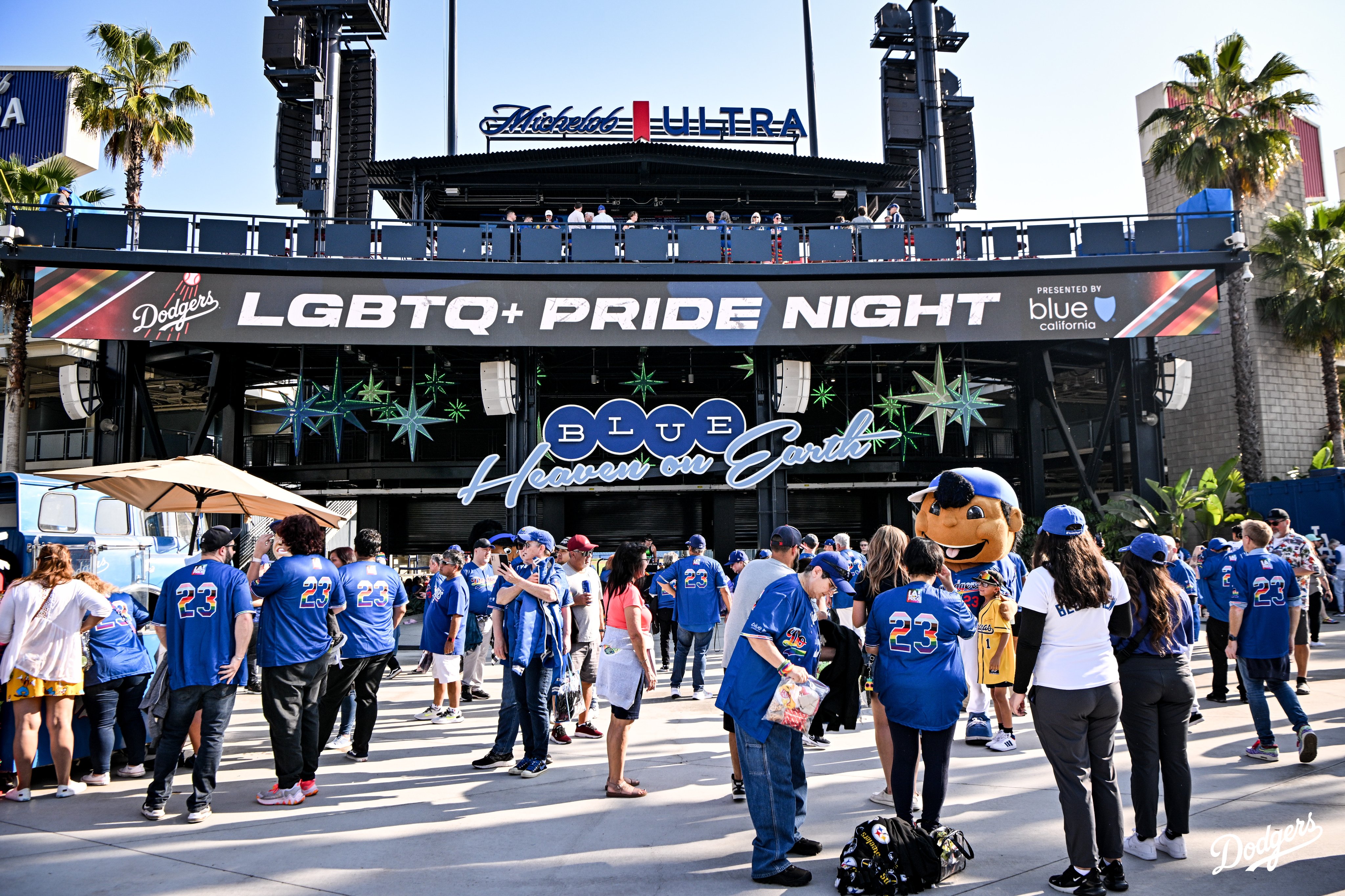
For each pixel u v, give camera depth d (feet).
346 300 55.83
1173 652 14.69
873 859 13.37
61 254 53.01
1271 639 20.92
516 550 27.66
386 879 14.40
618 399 62.03
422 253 56.95
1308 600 30.78
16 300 70.28
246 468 70.44
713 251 58.65
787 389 61.46
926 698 14.65
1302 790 18.40
